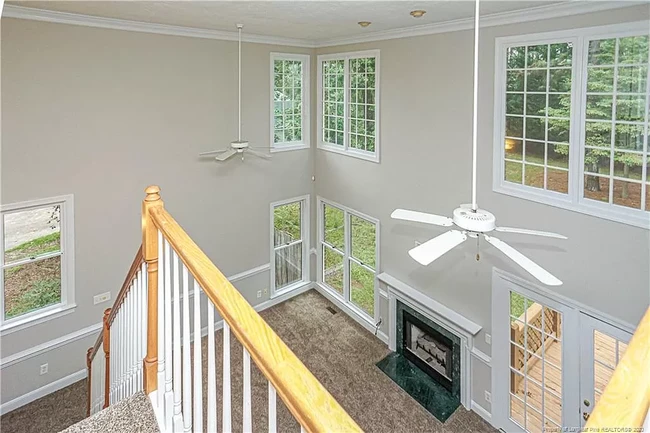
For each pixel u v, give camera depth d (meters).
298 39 7.46
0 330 5.35
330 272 8.62
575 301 4.59
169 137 6.41
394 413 5.86
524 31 4.67
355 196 7.55
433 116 5.88
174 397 1.84
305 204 8.52
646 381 0.76
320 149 8.20
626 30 3.89
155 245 2.05
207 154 6.55
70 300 5.83
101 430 2.01
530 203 4.87
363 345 7.23
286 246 8.48
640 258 4.02
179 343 1.81
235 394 5.51
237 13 5.05
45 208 5.53
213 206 7.13
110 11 4.98
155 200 2.06
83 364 6.05
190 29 6.18
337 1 4.35
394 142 6.58
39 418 5.45
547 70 4.58
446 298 6.16
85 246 5.84
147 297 2.12
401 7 4.59
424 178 6.16
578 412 4.75
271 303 8.32
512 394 5.49
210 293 1.36
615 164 4.16
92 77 5.54
